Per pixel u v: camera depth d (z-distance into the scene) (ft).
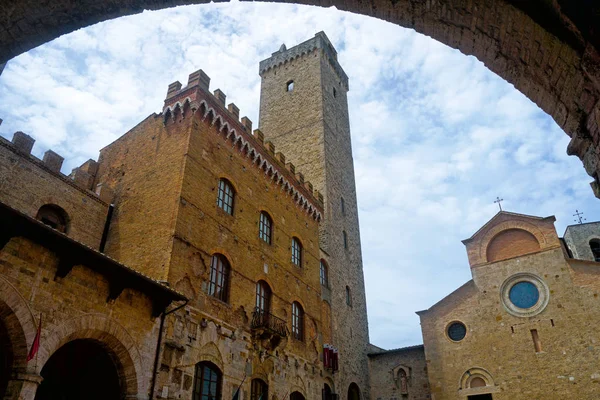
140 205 91.76
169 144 95.50
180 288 79.25
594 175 19.54
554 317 128.06
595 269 128.88
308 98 183.11
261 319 97.86
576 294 127.95
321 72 187.73
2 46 21.65
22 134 84.43
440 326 142.10
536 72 20.13
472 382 131.13
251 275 99.35
